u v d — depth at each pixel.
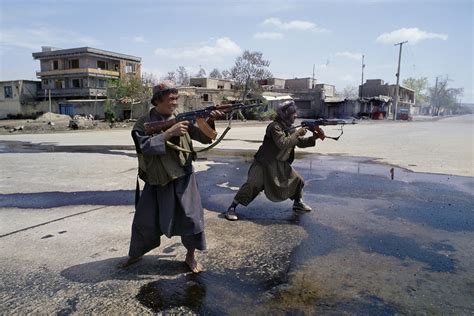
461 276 3.32
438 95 128.38
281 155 4.82
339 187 7.14
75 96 55.97
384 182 7.63
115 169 9.31
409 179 7.96
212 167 9.66
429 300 2.90
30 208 5.61
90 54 55.19
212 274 3.33
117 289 3.04
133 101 43.62
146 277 3.25
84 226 4.70
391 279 3.26
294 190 5.16
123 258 3.67
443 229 4.63
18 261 3.61
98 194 6.51
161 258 3.66
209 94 50.22
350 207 5.66
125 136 22.11
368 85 68.12
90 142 17.56
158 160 3.09
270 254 3.80
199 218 3.26
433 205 5.79
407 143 16.84
